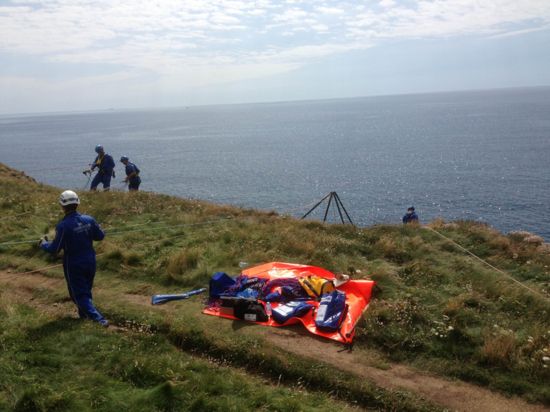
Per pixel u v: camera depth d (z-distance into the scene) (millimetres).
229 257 12492
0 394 6277
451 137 147000
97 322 8781
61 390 6520
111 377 7031
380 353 8367
